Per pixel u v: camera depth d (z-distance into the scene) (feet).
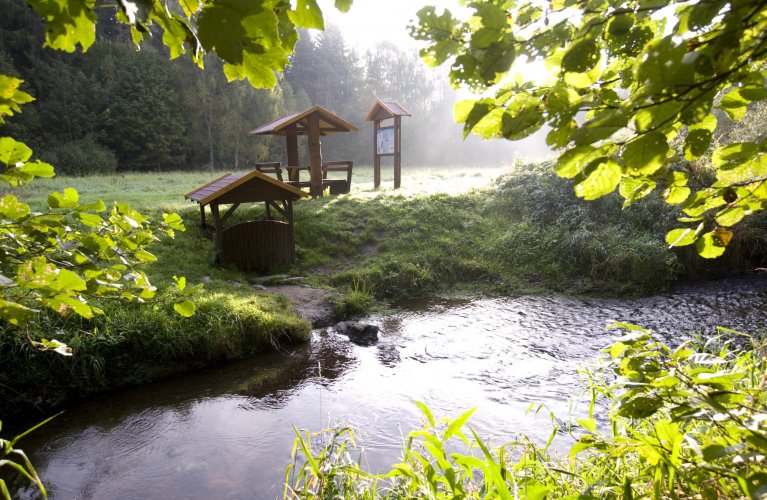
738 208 4.41
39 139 112.78
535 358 21.67
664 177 4.49
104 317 20.76
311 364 21.70
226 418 17.31
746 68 3.07
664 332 23.95
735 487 4.97
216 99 128.06
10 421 17.17
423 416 16.83
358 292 30.27
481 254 37.45
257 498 13.14
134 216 6.15
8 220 4.83
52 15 2.46
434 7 3.10
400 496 7.76
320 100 189.67
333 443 9.27
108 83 127.24
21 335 18.30
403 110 53.78
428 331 25.63
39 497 13.41
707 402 4.40
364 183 68.90
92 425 17.01
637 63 2.72
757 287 30.42
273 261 33.27
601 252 34.53
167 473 14.30
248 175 30.71
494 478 5.16
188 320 22.08
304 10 3.17
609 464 7.15
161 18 2.90
